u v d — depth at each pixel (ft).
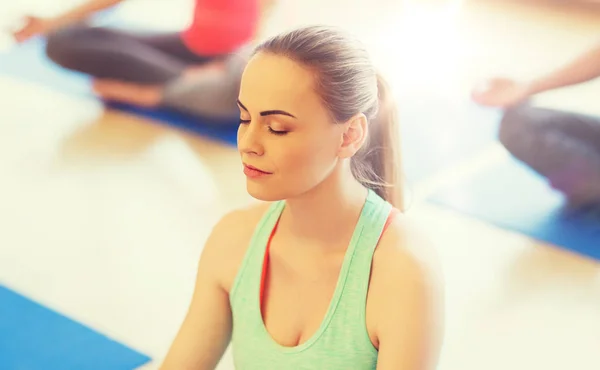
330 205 3.21
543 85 8.04
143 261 6.91
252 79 3.01
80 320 6.07
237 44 9.93
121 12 12.39
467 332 5.94
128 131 9.57
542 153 7.99
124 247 7.12
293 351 3.24
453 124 9.45
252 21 9.87
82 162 8.79
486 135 9.17
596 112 9.39
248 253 3.39
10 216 7.63
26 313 6.13
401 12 13.56
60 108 10.16
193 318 3.55
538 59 11.75
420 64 11.34
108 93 10.19
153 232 7.36
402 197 3.61
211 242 3.54
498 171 8.38
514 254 6.95
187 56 10.19
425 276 3.13
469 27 12.98
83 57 10.25
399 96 10.19
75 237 7.29
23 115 9.92
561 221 7.47
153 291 6.48
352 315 3.17
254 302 3.36
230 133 9.53
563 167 7.88
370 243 3.21
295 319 3.30
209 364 3.58
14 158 8.84
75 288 6.50
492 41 12.45
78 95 10.51
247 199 7.97
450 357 5.66
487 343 5.83
